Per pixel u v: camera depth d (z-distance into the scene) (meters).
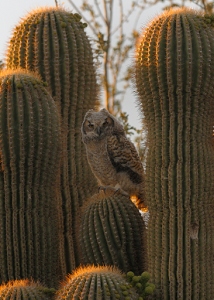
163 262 12.70
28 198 13.41
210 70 12.89
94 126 15.44
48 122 13.59
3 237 13.34
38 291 12.18
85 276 11.62
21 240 13.34
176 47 12.84
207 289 12.62
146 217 13.36
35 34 15.17
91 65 15.43
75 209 14.70
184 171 12.66
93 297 11.25
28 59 15.15
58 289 13.08
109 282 11.47
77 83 15.10
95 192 15.19
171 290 12.61
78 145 15.00
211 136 13.07
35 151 13.45
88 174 15.04
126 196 14.24
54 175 13.77
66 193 14.66
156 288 12.70
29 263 13.41
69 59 15.05
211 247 12.74
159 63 12.91
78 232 14.32
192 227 12.66
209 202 12.77
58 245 14.19
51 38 15.06
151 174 12.95
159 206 12.84
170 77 12.78
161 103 12.91
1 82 13.62
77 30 15.29
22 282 12.43
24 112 13.42
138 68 13.30
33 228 13.47
